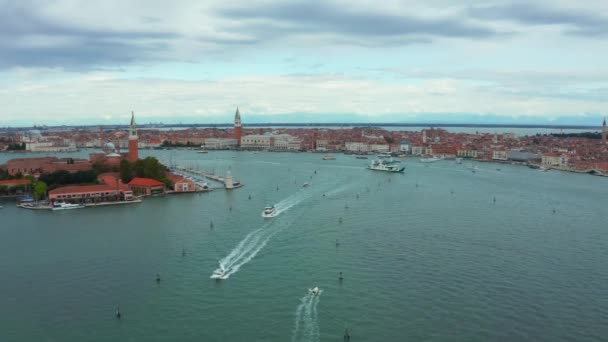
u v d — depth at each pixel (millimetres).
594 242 194375
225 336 117562
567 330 120438
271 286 146500
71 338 117500
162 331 120250
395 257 173250
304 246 186875
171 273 158125
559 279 152750
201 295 140500
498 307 132500
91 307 133750
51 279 154125
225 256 174875
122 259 172875
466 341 115000
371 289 143750
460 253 178250
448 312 129375
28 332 120562
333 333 118438
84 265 166875
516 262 168625
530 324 123188
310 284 147875
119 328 122062
